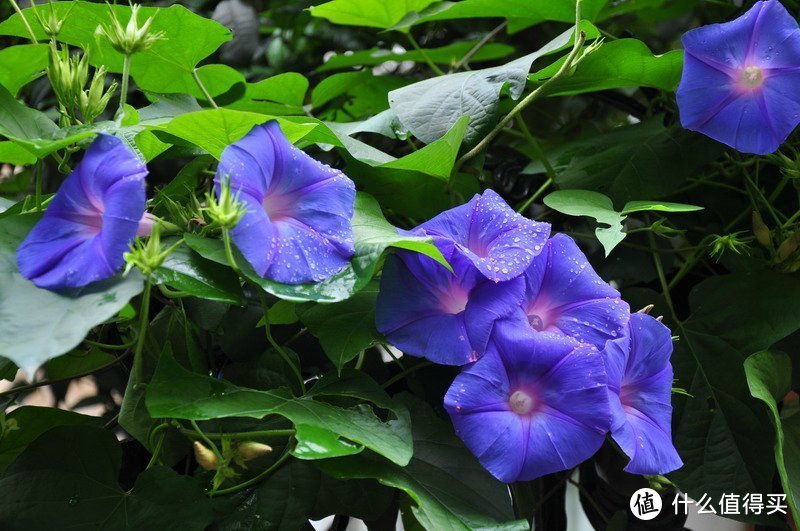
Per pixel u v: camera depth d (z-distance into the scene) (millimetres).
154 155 805
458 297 763
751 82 838
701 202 954
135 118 778
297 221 726
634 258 922
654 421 768
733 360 862
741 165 921
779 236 891
